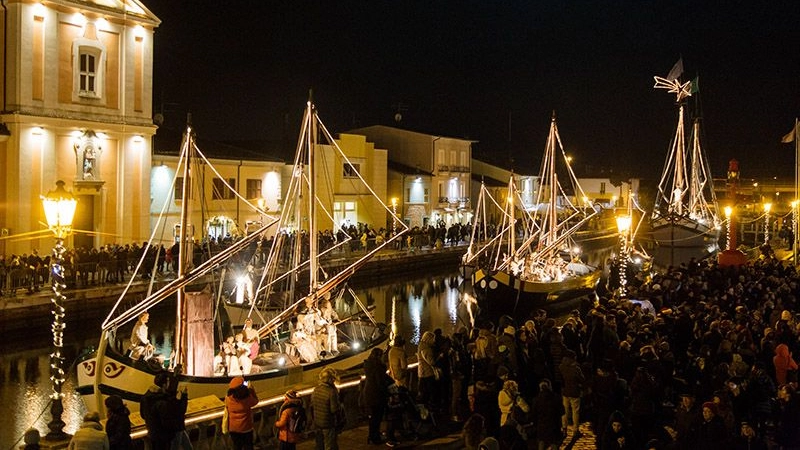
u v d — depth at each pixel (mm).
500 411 13820
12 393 22953
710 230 61094
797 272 34969
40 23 38438
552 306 38781
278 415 13125
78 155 40156
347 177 63188
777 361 15750
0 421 20312
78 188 40250
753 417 14383
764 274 29391
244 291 34250
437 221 73688
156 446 11828
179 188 47375
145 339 19375
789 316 18594
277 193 55500
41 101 38562
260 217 53531
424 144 75875
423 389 15984
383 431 15156
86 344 29359
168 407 11836
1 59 38062
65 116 39375
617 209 88625
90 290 32875
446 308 39844
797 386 14148
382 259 51000
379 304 41156
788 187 99750
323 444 13102
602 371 14039
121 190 42500
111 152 42219
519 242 68062
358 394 16062
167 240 46469
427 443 14531
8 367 25875
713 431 11742
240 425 12477
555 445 12844
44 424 20094
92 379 17062
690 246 60719
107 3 41500
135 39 43156
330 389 12844
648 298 25016
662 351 16734
